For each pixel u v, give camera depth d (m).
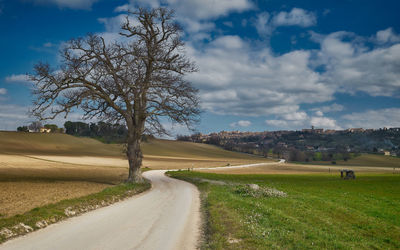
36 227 11.32
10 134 123.50
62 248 8.83
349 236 13.11
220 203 17.84
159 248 9.19
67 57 29.80
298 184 44.12
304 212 17.67
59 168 60.12
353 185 44.28
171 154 157.88
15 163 63.69
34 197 19.28
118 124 34.06
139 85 31.53
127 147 33.91
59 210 14.08
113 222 12.88
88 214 14.73
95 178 41.91
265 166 129.38
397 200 28.56
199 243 9.88
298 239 10.69
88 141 144.38
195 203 19.58
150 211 16.09
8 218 11.62
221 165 118.00
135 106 33.03
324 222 15.48
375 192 35.66
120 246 9.26
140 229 11.67
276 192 25.61
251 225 12.01
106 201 18.89
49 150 109.69
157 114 33.47
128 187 26.98
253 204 18.12
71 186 28.09
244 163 143.75
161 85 32.38
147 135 34.78
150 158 123.31
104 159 98.38
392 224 17.38
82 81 30.80
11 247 8.84
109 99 32.12
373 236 14.40
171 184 36.03
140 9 32.72
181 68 33.62
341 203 24.23
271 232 11.39
